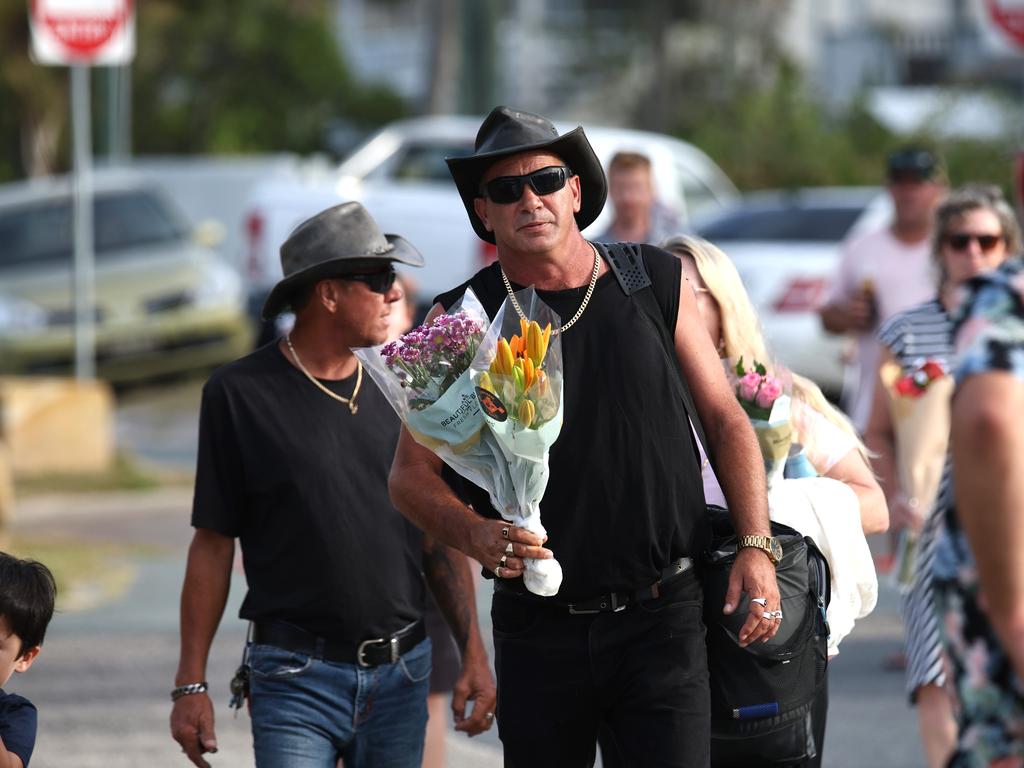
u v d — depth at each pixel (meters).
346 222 17.06
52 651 32.06
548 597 14.94
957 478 10.88
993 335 10.84
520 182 14.86
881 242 32.41
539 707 15.13
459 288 15.78
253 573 17.09
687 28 150.62
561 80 155.88
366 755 17.17
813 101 131.88
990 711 11.29
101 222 69.56
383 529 16.86
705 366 15.30
